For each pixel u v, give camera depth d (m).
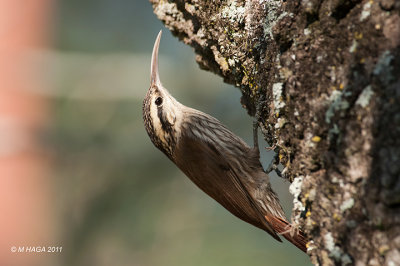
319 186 3.92
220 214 13.52
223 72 5.96
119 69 14.79
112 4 15.59
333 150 3.81
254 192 6.87
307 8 3.98
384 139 3.37
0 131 11.94
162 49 15.48
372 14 3.55
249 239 12.82
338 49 3.79
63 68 13.98
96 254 13.88
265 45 4.73
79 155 14.05
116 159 14.29
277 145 4.68
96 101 14.38
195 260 12.98
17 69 12.37
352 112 3.62
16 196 11.88
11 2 12.36
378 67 3.44
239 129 14.24
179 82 14.75
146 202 14.25
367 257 3.52
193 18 6.02
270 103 4.66
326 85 3.86
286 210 13.62
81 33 14.96
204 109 14.53
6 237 11.73
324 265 3.85
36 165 12.41
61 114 13.88
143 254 13.77
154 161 14.45
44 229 12.21
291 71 4.18
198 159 7.22
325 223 3.85
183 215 13.98
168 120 7.45
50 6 13.21
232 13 5.21
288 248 12.36
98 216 14.05
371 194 3.43
